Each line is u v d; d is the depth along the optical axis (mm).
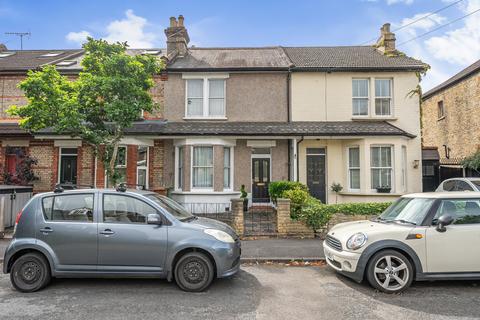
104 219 5340
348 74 14086
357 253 5273
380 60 14695
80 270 5195
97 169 12953
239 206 9094
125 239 5195
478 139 16031
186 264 5195
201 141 12758
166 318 4156
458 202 5469
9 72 14156
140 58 10281
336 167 13492
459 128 17703
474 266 5152
